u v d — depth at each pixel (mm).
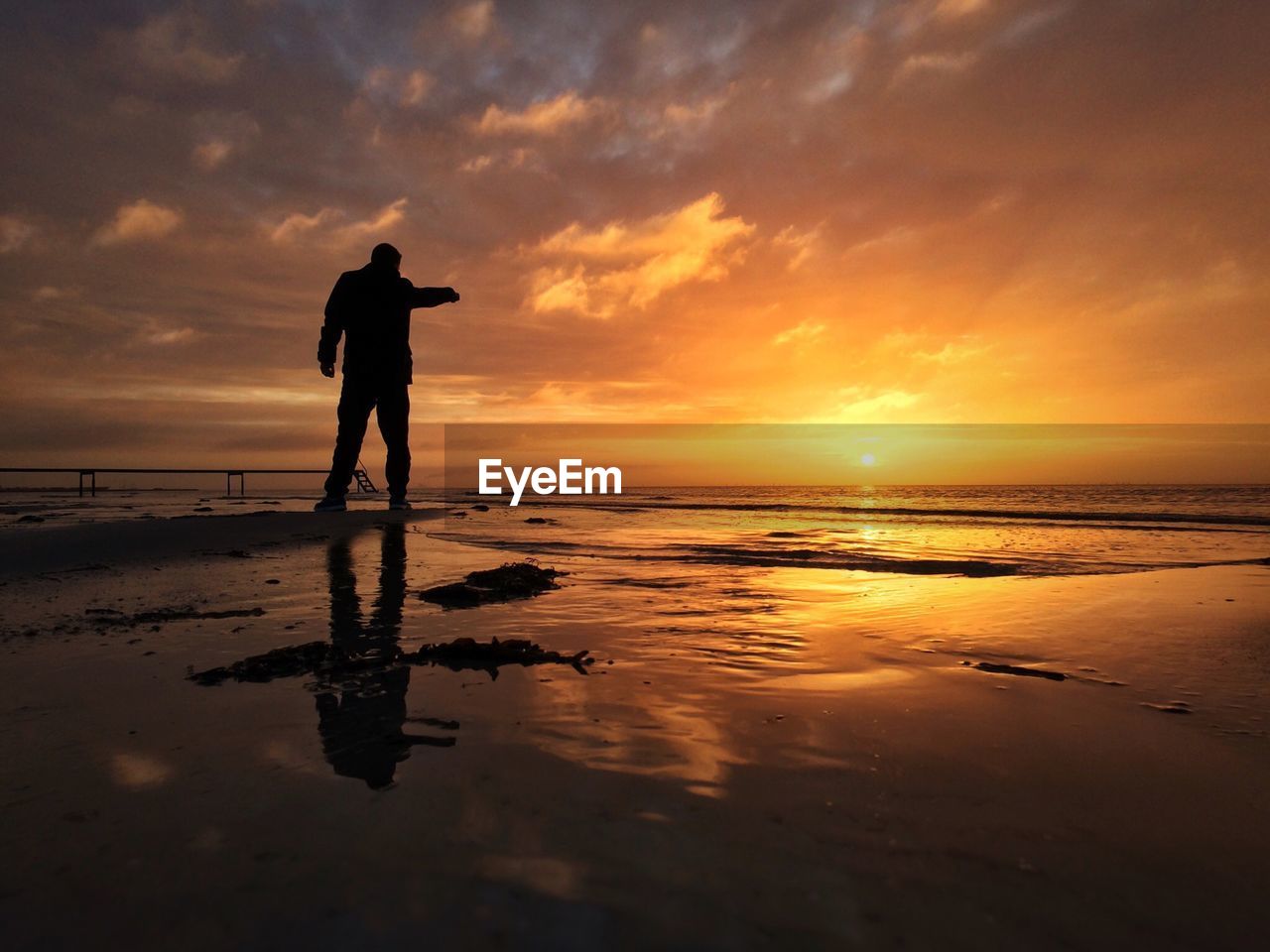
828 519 11320
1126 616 3590
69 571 4672
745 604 3891
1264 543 7480
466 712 2086
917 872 1261
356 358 8883
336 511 8680
